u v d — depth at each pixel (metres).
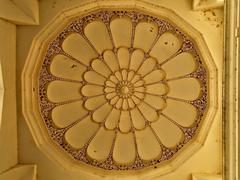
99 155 6.93
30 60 6.39
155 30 6.59
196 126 6.70
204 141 6.50
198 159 6.52
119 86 6.93
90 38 6.69
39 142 6.57
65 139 6.82
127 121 7.01
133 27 6.62
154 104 6.96
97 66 6.85
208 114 6.54
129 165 6.91
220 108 6.42
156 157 6.89
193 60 6.59
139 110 6.99
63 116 6.84
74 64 6.78
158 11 6.36
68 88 6.84
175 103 6.86
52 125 6.76
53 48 6.55
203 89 6.61
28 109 6.47
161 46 6.70
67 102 6.86
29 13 6.27
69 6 6.32
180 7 6.32
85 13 6.43
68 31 6.52
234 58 4.17
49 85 6.66
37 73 6.52
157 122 6.96
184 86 6.77
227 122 4.24
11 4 6.17
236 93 4.09
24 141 6.50
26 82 6.41
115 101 6.97
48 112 6.71
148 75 6.89
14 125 6.38
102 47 6.77
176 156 6.71
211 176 6.38
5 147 6.05
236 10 4.23
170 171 6.62
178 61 6.72
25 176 6.42
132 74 6.92
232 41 4.23
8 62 6.11
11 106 6.24
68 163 6.66
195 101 6.70
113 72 6.88
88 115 6.96
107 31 6.66
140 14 6.49
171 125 6.88
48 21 6.35
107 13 6.48
